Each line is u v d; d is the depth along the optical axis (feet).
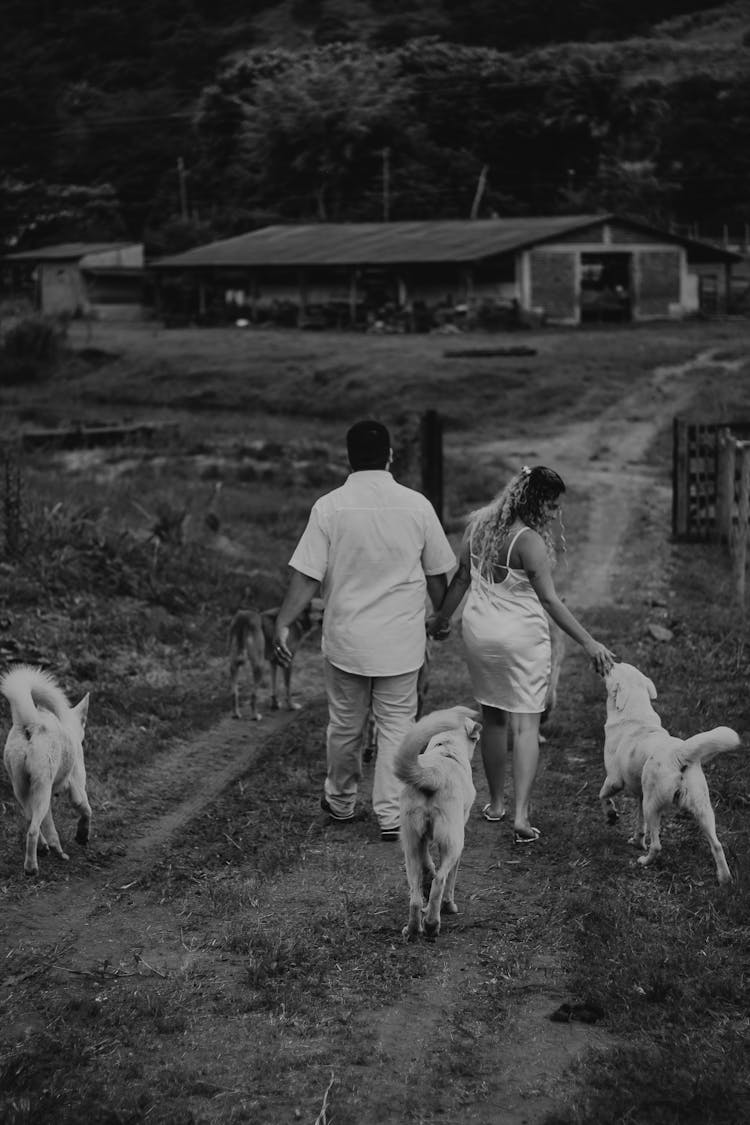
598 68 290.56
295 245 174.91
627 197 247.50
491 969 16.16
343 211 242.58
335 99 246.47
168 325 179.42
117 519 50.96
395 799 20.81
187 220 243.19
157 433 95.76
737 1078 13.48
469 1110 13.17
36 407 116.06
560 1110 13.03
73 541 40.29
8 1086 13.60
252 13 439.63
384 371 122.11
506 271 153.58
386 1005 15.33
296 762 25.31
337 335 153.48
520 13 404.16
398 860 19.97
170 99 372.17
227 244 185.98
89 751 24.97
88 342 151.53
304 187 249.14
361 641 20.54
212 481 72.69
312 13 431.84
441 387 114.21
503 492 20.33
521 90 258.57
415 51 279.08
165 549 42.91
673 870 18.76
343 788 21.59
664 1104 13.06
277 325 170.40
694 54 340.80
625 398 109.29
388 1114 13.15
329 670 21.15
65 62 410.93
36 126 336.49
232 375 127.54
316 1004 15.37
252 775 24.49
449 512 61.67
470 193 241.55
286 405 113.91
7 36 437.99
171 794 23.41
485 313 151.02
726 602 40.27
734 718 26.20
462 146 254.27
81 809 20.06
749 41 366.43
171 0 447.83
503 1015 15.05
